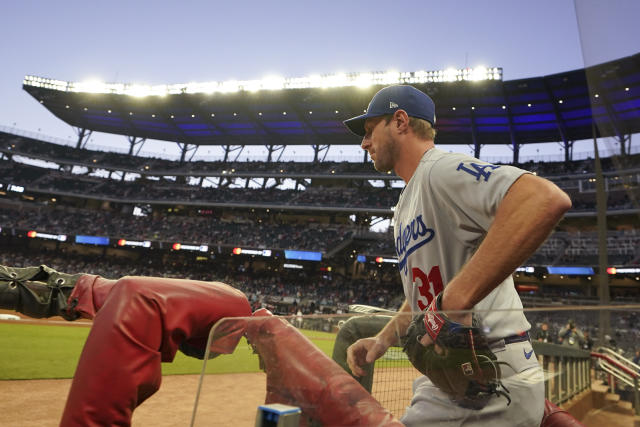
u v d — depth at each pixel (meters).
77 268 33.91
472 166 0.99
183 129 39.16
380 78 28.67
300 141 38.38
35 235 33.31
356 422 0.57
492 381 0.66
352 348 0.66
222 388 0.55
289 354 0.61
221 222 35.84
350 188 34.72
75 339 9.18
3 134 37.25
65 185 37.34
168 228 35.34
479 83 25.55
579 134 29.61
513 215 0.83
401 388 0.66
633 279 23.86
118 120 38.94
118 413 0.64
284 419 0.50
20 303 0.89
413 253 1.19
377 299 29.83
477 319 0.67
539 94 25.67
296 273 33.75
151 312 0.69
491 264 0.81
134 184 38.84
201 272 34.22
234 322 0.60
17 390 4.57
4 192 35.84
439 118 30.11
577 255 25.11
